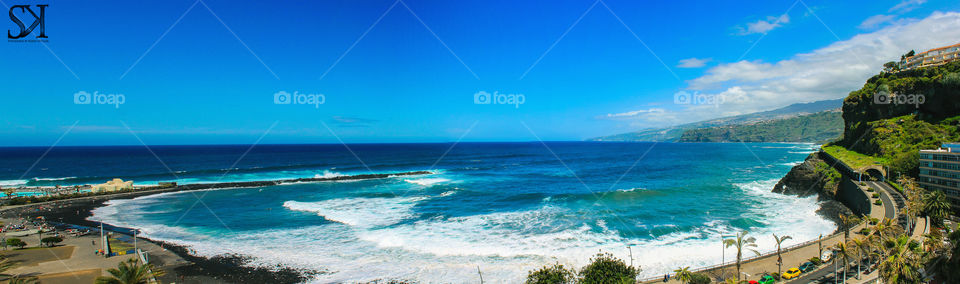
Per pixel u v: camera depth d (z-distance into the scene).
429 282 39.28
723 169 145.12
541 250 48.03
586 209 71.31
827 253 42.78
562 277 34.72
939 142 80.00
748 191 91.12
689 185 101.44
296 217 67.50
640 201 79.00
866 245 35.94
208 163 185.50
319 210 73.25
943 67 108.00
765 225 58.94
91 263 44.44
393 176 132.50
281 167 161.88
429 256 46.28
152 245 51.44
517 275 40.69
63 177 133.25
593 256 45.66
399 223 62.09
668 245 49.69
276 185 110.50
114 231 59.38
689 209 70.56
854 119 122.44
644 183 107.88
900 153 83.62
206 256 47.00
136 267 32.09
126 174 139.50
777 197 83.00
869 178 79.06
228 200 86.00
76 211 76.00
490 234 55.03
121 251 48.44
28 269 42.53
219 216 69.00
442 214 68.81
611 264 36.28
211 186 106.69
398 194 92.25
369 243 51.41
